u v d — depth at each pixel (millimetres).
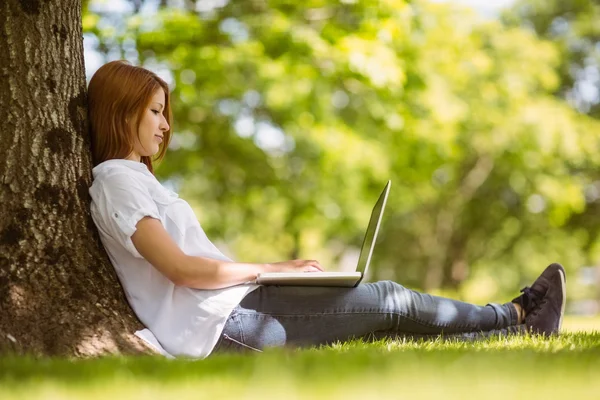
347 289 4320
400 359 3035
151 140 4430
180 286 4094
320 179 15086
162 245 3967
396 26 11461
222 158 14539
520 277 24969
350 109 14844
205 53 11656
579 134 18031
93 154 4445
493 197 24250
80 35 4543
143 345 3918
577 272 26094
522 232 24453
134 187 4102
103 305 4020
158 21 11508
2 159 4141
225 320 4066
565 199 19547
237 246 21219
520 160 18391
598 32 23922
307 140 14172
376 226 4277
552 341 4137
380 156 13922
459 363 2922
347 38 11328
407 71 13023
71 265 4062
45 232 4066
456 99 14789
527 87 17984
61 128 4266
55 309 3904
